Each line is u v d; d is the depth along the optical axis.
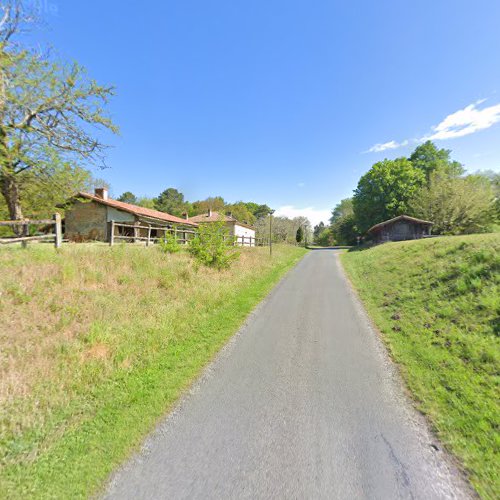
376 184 38.75
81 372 3.79
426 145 41.03
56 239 7.79
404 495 2.11
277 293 9.42
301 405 3.28
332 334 5.63
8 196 13.20
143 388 3.68
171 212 56.81
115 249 9.26
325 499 2.07
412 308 6.59
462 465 2.38
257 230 48.97
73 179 14.10
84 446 2.69
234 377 3.98
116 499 2.13
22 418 2.89
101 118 13.62
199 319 6.38
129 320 5.48
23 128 11.98
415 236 28.48
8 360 3.63
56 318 4.83
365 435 2.76
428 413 3.08
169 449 2.63
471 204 25.62
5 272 5.62
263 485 2.21
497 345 4.13
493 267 6.42
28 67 11.27
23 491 2.23
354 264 16.03
